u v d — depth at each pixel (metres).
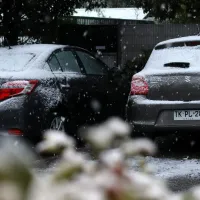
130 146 0.72
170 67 7.20
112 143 0.69
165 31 17.44
